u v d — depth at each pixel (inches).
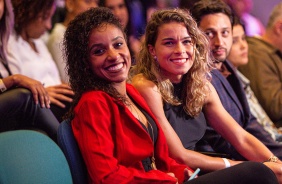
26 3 129.7
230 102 118.3
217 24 121.3
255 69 157.8
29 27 131.7
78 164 84.0
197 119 103.3
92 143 81.9
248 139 106.0
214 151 115.3
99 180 80.7
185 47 98.4
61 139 84.4
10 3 118.0
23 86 102.5
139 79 99.4
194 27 99.5
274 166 96.9
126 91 93.4
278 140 137.9
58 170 80.8
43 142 80.7
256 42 162.2
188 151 98.0
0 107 98.6
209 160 98.8
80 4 150.8
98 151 81.4
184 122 102.2
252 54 159.5
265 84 156.9
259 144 105.8
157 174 84.5
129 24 162.7
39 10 130.2
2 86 102.7
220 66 124.6
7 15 118.0
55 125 104.3
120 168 82.2
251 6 199.8
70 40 88.7
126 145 85.1
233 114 118.4
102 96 86.0
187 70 99.0
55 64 144.8
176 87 101.7
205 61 101.3
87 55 87.7
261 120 141.5
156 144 92.0
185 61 98.4
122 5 161.9
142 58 101.6
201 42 100.0
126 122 87.3
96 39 87.3
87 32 87.4
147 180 82.7
